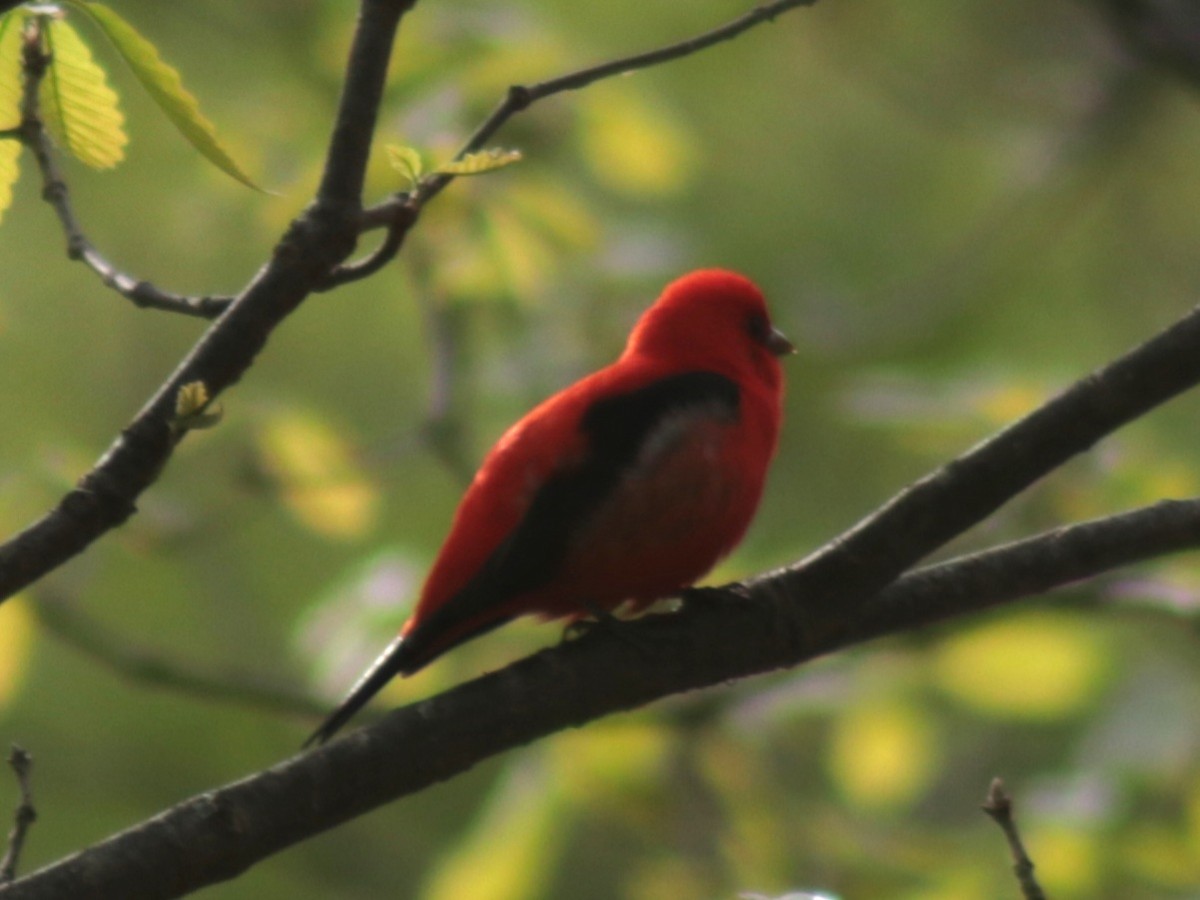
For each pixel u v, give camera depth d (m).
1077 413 6.87
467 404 13.10
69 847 17.84
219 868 5.79
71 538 5.70
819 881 11.48
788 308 17.78
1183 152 20.25
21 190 17.62
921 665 12.40
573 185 13.80
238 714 17.25
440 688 11.38
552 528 8.01
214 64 15.42
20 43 5.66
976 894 11.05
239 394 12.86
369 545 16.61
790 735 13.73
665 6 19.25
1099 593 11.23
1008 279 18.31
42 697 17.52
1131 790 11.76
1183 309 19.98
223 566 17.77
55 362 18.00
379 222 5.78
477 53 12.59
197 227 15.69
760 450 8.73
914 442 11.91
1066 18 18.88
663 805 11.76
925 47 19.41
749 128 20.45
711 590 7.15
